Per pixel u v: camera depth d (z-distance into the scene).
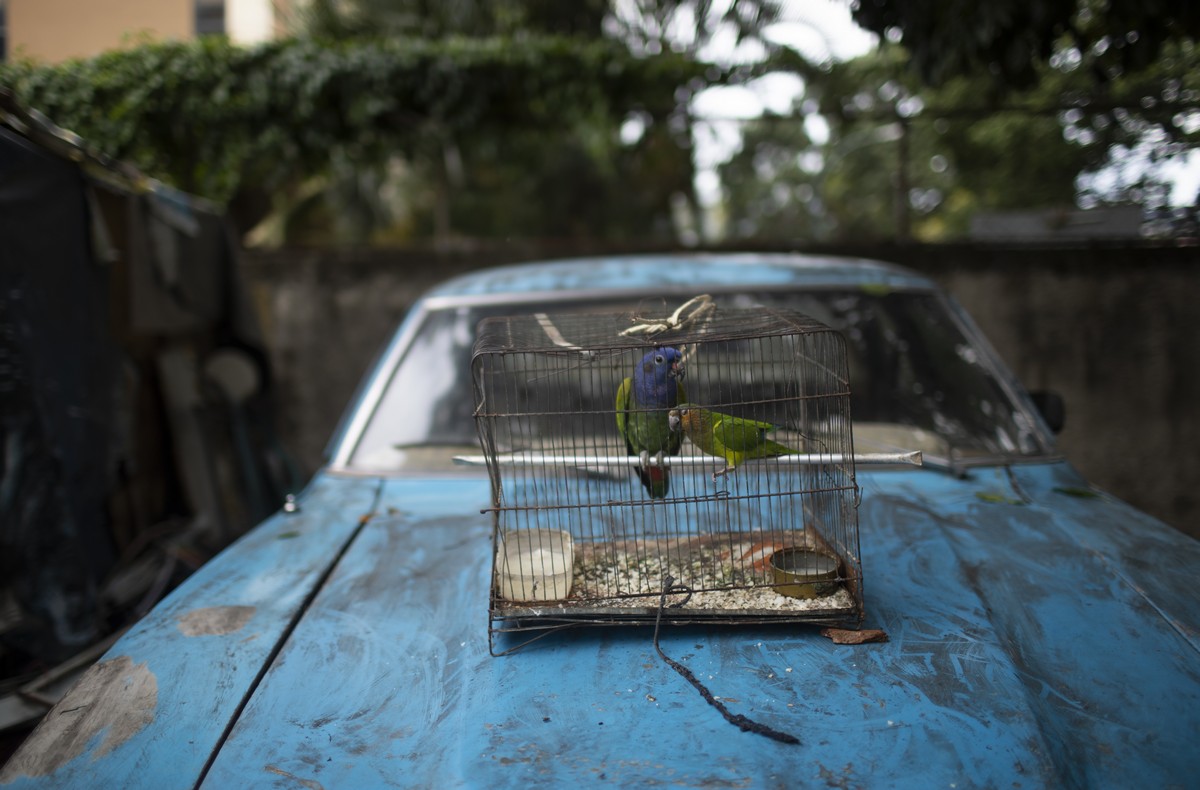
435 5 8.81
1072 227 6.46
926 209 7.34
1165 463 6.39
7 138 3.48
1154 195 6.25
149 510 4.84
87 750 1.64
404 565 2.29
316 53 6.64
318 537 2.47
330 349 7.01
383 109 6.71
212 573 2.30
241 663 1.87
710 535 2.16
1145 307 6.34
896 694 1.68
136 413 4.66
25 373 3.54
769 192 11.35
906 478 2.72
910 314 3.29
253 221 7.39
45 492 3.60
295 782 1.54
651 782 1.47
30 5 8.29
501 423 2.99
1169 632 1.88
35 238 3.63
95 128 6.37
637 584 2.04
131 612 4.02
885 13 4.55
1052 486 2.65
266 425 5.52
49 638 3.51
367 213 11.94
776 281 3.34
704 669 1.78
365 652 1.91
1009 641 1.86
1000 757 1.51
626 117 7.05
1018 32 4.30
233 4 8.83
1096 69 4.62
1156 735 1.59
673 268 3.49
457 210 12.88
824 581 1.95
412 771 1.56
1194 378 6.32
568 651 1.87
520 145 10.49
